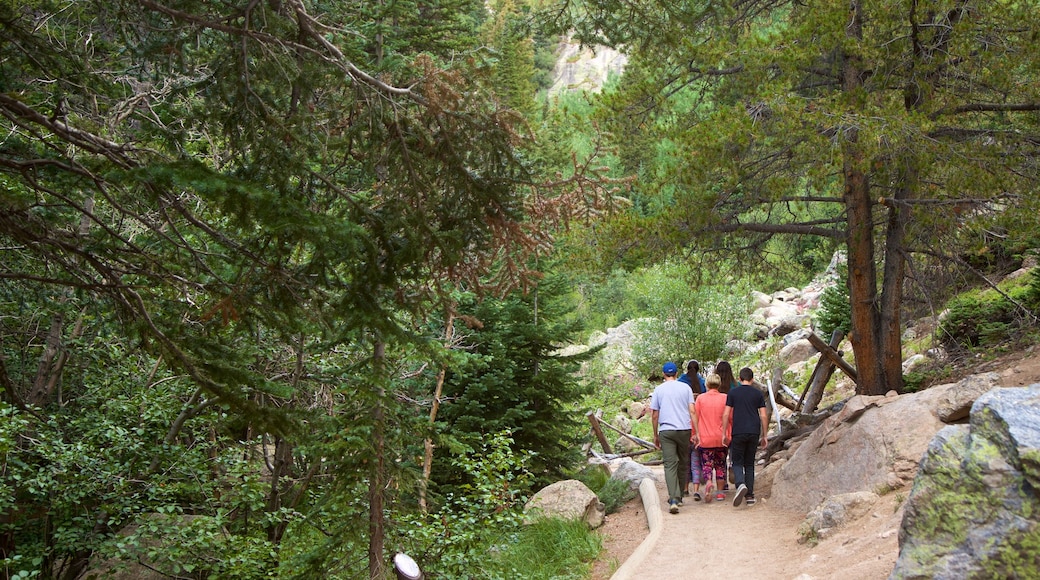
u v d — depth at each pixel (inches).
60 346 370.6
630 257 490.0
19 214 193.2
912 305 526.6
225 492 362.9
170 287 225.1
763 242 527.2
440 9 424.5
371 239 206.8
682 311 833.5
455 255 217.8
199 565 331.0
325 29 213.8
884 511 293.6
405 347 242.2
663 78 477.4
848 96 398.6
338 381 351.3
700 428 426.6
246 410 197.0
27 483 314.2
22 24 213.9
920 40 413.1
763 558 306.8
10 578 267.6
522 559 378.9
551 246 239.0
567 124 454.0
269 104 207.2
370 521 249.4
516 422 547.2
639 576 303.1
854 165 392.2
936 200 412.2
